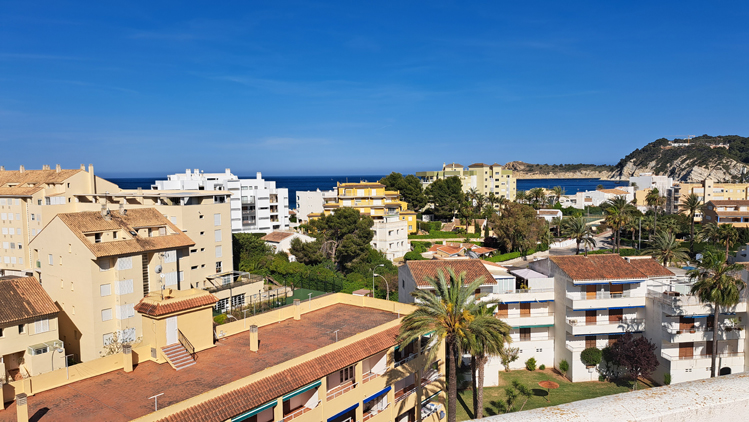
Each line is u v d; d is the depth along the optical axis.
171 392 25.58
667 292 50.28
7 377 41.34
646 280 51.66
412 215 126.00
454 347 36.31
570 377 51.03
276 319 37.78
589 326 50.38
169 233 57.66
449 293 34.75
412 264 52.16
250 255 82.56
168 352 29.06
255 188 117.81
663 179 179.50
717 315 45.69
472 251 105.44
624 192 177.00
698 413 4.04
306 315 39.72
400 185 144.62
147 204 68.50
